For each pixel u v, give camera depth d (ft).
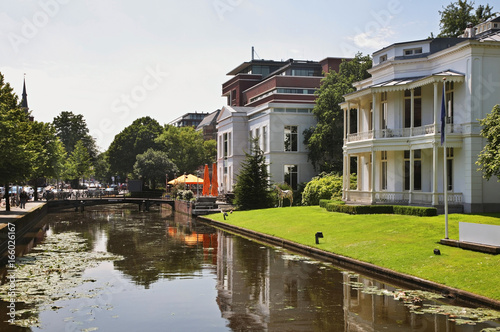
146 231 110.63
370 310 40.16
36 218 135.33
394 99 109.70
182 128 315.99
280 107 176.35
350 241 72.02
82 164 269.85
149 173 255.29
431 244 63.16
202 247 81.05
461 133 93.76
